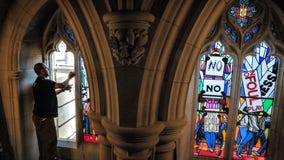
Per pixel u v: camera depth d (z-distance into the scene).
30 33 2.43
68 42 2.66
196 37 1.14
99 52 1.19
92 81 1.35
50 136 2.31
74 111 2.95
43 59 2.73
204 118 2.63
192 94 2.48
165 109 1.25
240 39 2.31
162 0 1.03
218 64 2.48
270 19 2.19
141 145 1.19
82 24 1.24
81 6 1.15
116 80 1.14
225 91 2.52
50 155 2.40
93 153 2.89
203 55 2.48
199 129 2.66
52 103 2.22
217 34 2.33
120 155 1.25
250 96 2.49
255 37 2.28
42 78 2.17
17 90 2.34
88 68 1.34
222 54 2.44
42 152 2.36
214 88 2.54
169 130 1.28
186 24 1.13
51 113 2.24
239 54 2.35
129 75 1.11
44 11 2.43
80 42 1.30
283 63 2.28
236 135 2.60
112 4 1.02
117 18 0.97
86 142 2.96
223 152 2.65
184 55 1.17
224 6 1.11
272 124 2.44
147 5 0.98
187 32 1.14
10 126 2.44
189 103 2.45
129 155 1.24
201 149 2.71
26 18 2.04
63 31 2.64
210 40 2.36
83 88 2.84
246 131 2.56
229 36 2.34
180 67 1.19
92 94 1.39
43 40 2.65
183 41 1.15
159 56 1.11
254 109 2.50
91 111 1.41
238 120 2.56
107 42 1.14
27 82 2.49
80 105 2.86
